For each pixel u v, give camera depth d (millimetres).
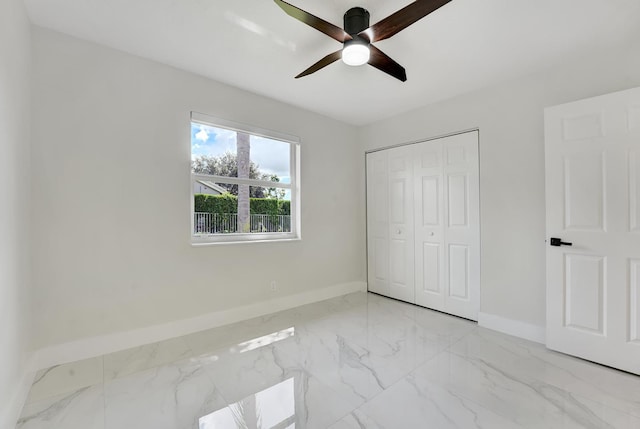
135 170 2367
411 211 3520
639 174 1961
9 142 1517
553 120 2320
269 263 3197
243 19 1923
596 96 2146
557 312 2293
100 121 2221
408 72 2566
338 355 2234
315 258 3633
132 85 2354
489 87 2824
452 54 2287
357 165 4117
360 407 1635
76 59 2133
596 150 2119
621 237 2018
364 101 3244
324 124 3725
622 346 2002
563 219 2270
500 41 2113
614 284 2041
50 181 2033
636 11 1792
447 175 3160
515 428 1469
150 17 1910
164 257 2506
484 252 2852
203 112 2709
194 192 2785
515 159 2648
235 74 2674
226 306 2865
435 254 3277
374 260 3984
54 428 1476
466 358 2193
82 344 2143
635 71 2080
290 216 3516
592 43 2135
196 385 1838
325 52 2316
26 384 1743
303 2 1742
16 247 1634
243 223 3111
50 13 1876
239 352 2275
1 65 1395
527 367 2061
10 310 1505
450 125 3129
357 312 3223
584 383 1858
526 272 2574
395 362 2131
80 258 2143
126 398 1705
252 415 1570
